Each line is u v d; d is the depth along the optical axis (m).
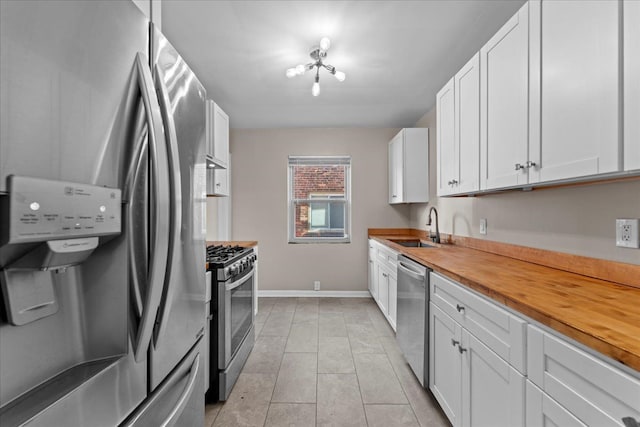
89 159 0.64
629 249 1.25
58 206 0.55
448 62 2.46
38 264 0.57
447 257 2.04
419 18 1.91
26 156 0.52
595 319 0.86
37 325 0.61
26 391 0.59
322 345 2.72
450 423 1.72
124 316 0.74
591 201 1.42
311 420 1.75
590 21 1.05
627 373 0.69
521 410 1.01
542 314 0.92
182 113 1.04
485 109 1.70
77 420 0.61
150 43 0.85
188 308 1.09
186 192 1.07
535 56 1.31
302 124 4.16
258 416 1.79
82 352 0.69
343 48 2.25
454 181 2.09
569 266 1.54
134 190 0.76
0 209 0.48
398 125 4.20
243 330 2.34
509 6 1.80
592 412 0.75
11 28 0.50
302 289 4.33
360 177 4.32
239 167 4.32
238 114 3.73
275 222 4.33
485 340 1.24
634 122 0.92
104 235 0.67
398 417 1.77
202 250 1.23
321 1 1.76
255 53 2.32
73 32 0.61
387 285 3.13
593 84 1.04
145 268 0.79
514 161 1.46
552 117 1.23
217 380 1.91
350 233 4.34
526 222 1.88
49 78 0.56
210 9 1.82
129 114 0.75
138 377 0.79
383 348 2.66
